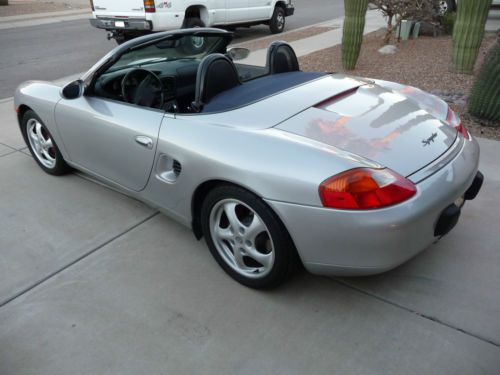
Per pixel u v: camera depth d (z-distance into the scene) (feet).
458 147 7.56
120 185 10.15
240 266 8.00
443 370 6.21
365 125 7.38
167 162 8.43
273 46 9.98
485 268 8.15
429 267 8.24
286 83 8.92
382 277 8.07
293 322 7.22
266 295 7.84
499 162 12.05
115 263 8.89
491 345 6.56
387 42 28.53
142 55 10.65
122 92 9.66
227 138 7.38
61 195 11.74
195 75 10.67
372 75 21.84
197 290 8.05
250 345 6.82
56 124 11.13
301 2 62.18
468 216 9.74
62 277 8.57
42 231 10.12
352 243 6.32
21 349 6.97
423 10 29.66
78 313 7.63
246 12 34.40
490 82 13.87
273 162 6.72
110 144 9.56
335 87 8.75
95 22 30.48
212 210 7.88
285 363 6.48
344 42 22.58
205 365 6.52
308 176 6.40
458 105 16.31
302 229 6.56
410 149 6.95
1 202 11.51
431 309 7.30
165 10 28.45
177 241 9.53
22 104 12.16
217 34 11.08
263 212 6.89
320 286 7.97
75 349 6.91
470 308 7.27
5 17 56.08
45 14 58.13
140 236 9.76
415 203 6.26
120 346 6.92
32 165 13.71
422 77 20.77
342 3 59.26
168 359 6.66
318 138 6.98
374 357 6.49
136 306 7.73
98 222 10.39
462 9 19.71
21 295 8.14
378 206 6.11
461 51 20.39
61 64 28.76
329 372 6.30
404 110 8.11
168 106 10.18
